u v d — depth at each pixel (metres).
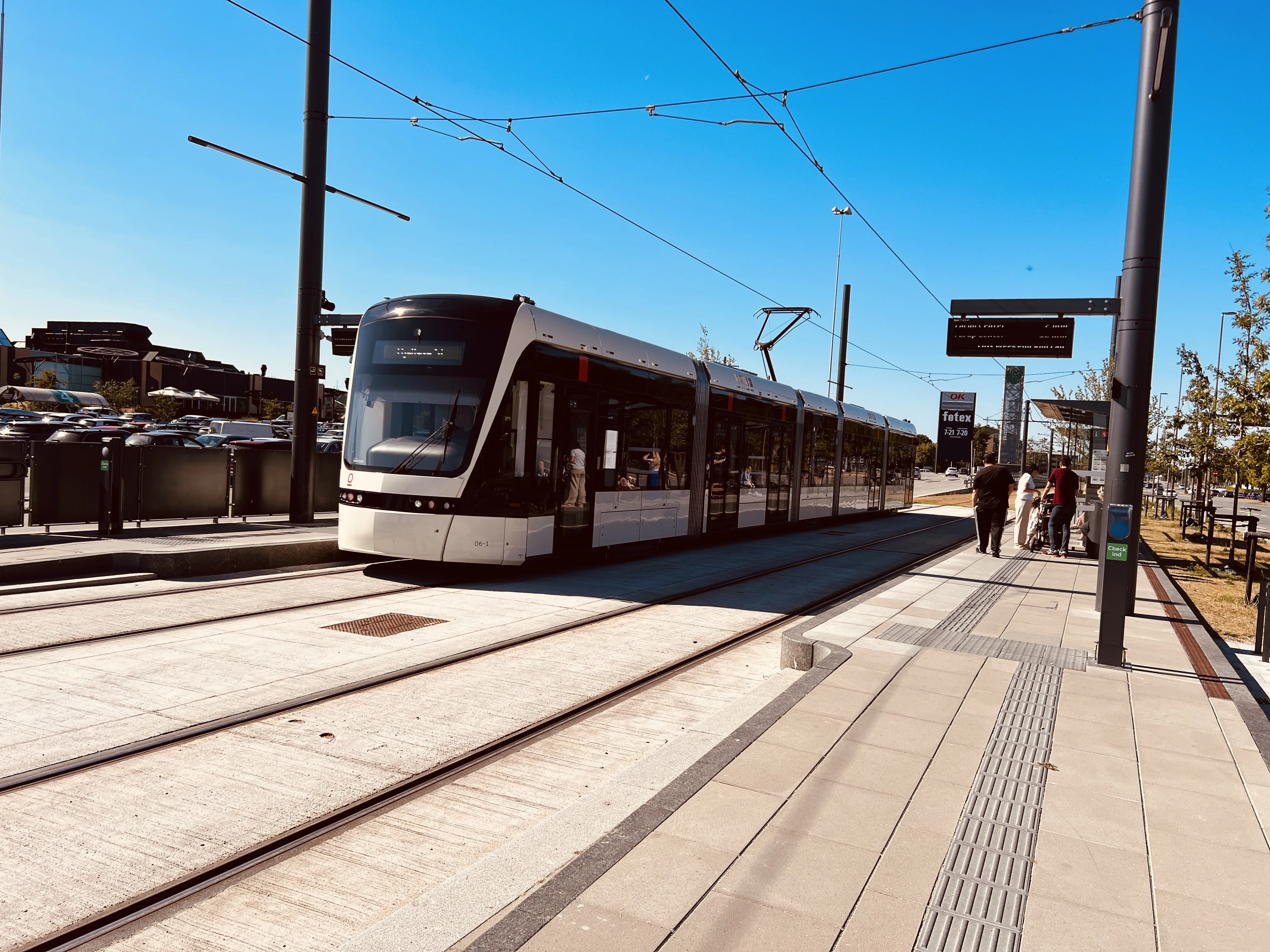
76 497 12.93
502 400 10.93
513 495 11.05
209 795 4.37
